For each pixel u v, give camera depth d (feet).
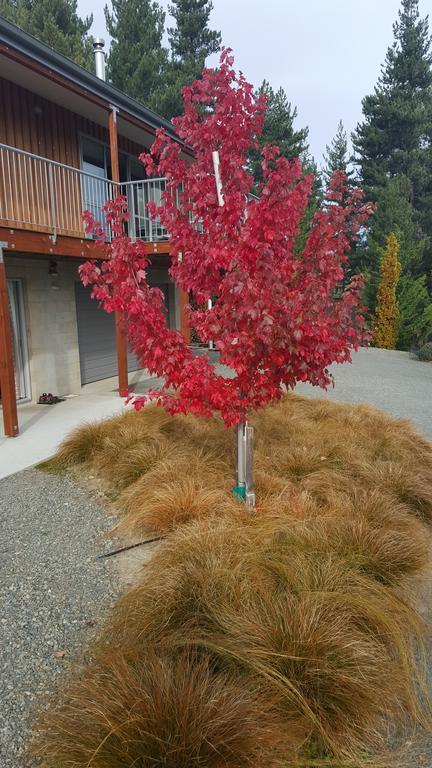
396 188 80.12
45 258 28.78
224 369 36.14
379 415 23.16
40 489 15.74
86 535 12.80
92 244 26.68
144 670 7.34
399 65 92.58
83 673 7.88
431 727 7.46
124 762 6.19
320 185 86.33
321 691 7.42
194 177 12.75
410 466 17.04
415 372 45.44
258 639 8.04
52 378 30.09
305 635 7.98
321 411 23.15
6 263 26.73
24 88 28.17
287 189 11.72
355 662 7.77
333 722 7.15
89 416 25.02
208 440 18.08
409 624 9.24
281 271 11.75
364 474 15.60
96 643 8.64
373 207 12.21
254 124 12.69
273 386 12.30
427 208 91.15
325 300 11.55
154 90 76.89
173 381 12.13
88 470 17.11
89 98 27.02
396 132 93.91
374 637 8.53
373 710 7.42
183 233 12.78
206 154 12.76
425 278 74.38
